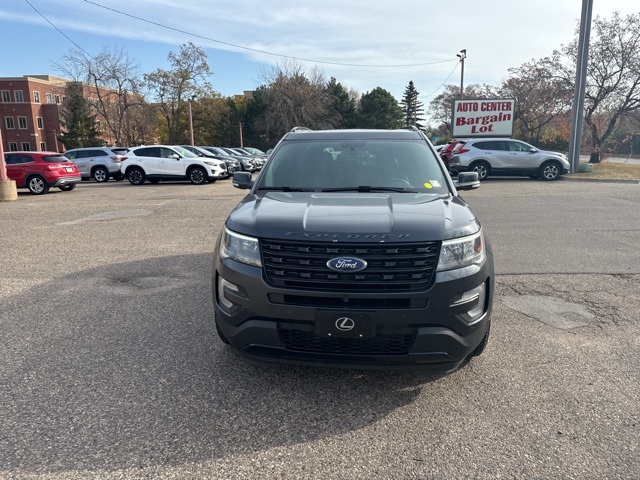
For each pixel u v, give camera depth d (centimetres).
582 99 2100
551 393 316
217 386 325
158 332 414
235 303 304
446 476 238
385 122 7488
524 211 1071
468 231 306
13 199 1442
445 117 7631
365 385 328
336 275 282
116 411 294
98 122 6775
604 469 242
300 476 238
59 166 1683
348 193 378
